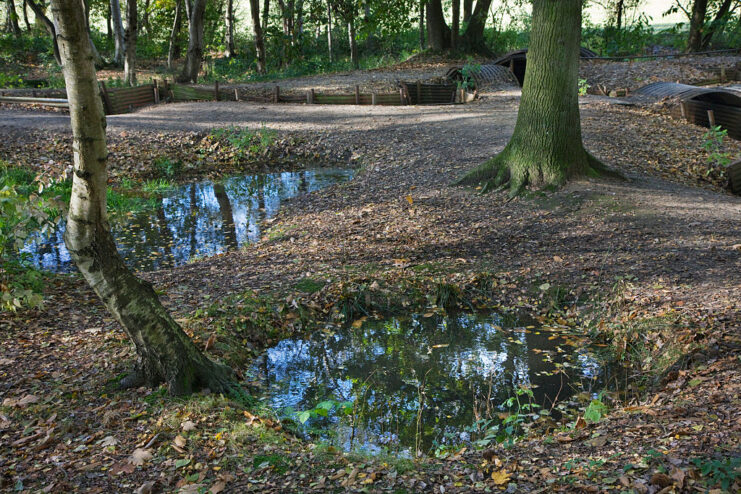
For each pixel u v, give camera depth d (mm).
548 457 4012
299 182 14414
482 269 8500
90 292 7711
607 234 9250
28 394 4988
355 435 5031
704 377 5102
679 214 9820
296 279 8258
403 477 3883
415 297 7883
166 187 14250
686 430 4020
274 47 37406
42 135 16391
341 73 31266
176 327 5246
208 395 5207
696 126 18062
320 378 6137
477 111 19641
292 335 7113
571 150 11180
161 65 37719
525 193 11062
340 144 16719
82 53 4180
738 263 7766
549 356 6516
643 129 16750
